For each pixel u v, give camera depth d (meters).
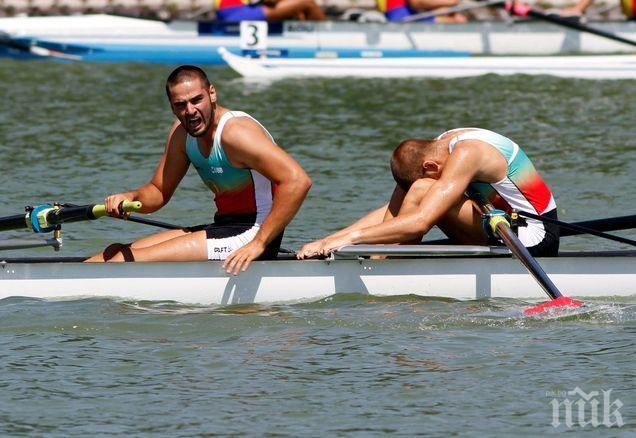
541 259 27.55
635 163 44.22
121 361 23.89
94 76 64.62
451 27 68.00
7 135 49.16
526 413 21.33
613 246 33.34
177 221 36.62
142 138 49.06
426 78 64.12
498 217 27.14
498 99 57.66
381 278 27.59
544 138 48.81
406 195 27.67
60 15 75.56
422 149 27.78
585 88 60.44
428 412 21.39
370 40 67.31
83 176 42.38
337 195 39.38
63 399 22.05
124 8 78.25
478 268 27.64
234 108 55.66
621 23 67.88
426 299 27.62
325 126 51.59
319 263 27.44
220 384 22.72
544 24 68.38
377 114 54.34
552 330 25.58
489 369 23.34
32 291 27.50
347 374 23.16
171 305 27.30
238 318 26.44
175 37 69.38
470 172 27.20
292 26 66.88
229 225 27.84
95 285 27.41
